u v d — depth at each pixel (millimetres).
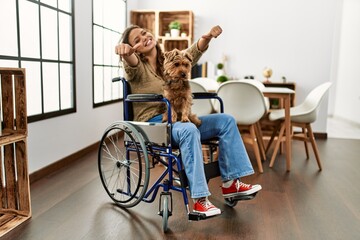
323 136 4570
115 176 2562
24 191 1812
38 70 2529
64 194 2199
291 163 3156
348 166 3080
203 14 4711
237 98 2840
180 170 1681
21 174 1806
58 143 2793
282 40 4586
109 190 2275
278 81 4660
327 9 4441
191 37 4570
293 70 4613
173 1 4750
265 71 4492
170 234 1663
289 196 2242
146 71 1934
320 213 1958
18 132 1790
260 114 2816
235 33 4680
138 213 1917
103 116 3760
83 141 3273
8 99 1795
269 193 2293
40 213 1893
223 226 1762
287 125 2883
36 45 2492
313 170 2918
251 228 1741
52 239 1596
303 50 4559
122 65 1891
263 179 2629
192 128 1662
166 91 1802
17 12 2242
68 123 2953
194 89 2918
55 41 2764
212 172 1824
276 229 1735
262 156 3305
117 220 1819
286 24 4555
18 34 2260
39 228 1708
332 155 3523
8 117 1809
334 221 1850
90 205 2025
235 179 1895
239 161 1839
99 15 3672
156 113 1915
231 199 1968
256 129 3229
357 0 6082
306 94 4625
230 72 4754
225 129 1837
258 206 2051
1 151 1831
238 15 4641
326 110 4555
